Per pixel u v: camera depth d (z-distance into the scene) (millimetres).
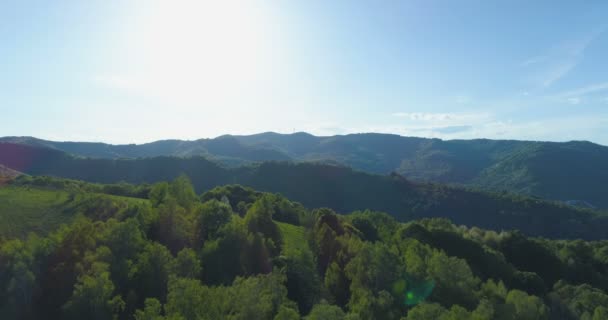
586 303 54406
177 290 28125
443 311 33000
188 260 37719
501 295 46344
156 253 37625
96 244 39469
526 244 81375
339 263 50844
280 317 27734
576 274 77375
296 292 44906
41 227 54688
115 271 35938
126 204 65688
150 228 50969
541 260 78812
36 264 35406
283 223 85625
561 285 64062
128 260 38125
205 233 53875
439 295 43375
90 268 35062
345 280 45750
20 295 32156
